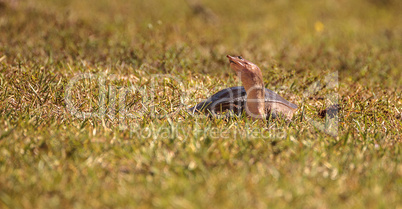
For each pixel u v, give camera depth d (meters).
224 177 13.99
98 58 29.19
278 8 60.25
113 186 13.58
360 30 49.94
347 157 15.70
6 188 13.09
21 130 16.78
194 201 12.70
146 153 15.37
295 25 50.88
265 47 37.22
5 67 24.22
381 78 30.03
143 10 51.66
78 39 34.00
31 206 12.46
